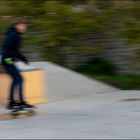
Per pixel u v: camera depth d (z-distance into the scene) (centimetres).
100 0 2656
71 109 1806
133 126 1484
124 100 1975
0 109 1809
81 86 2181
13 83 1723
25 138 1338
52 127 1484
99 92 2153
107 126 1488
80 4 2686
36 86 1925
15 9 2661
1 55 1709
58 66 2423
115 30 2602
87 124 1520
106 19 2606
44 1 2686
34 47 2645
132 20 2573
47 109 1816
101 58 2677
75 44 2645
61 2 2712
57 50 2652
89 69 2658
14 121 1608
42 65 2386
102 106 1850
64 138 1324
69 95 2066
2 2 2695
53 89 2103
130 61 2589
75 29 2575
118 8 2606
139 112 1717
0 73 1866
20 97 1730
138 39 2509
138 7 2595
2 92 1870
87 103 1923
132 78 2500
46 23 2595
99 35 2648
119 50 2620
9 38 1675
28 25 2622
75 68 2662
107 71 2642
